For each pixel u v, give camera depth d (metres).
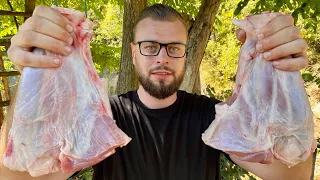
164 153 0.57
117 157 0.56
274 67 0.46
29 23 0.42
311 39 2.93
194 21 1.10
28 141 0.42
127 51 1.27
